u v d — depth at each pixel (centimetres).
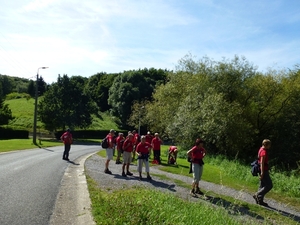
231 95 3306
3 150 2447
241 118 3003
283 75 3334
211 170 1747
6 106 5569
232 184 1402
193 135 2748
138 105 6688
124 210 635
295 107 3275
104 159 2038
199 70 3472
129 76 8462
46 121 5622
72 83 6006
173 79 3681
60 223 641
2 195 852
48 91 5909
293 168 2925
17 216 670
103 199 777
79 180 1148
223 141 2803
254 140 3325
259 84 3241
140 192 863
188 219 638
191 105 2972
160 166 1783
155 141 1902
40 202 802
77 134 6369
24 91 12888
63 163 1720
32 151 2583
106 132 6825
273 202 1140
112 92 8650
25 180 1105
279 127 3338
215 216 708
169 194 889
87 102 6194
